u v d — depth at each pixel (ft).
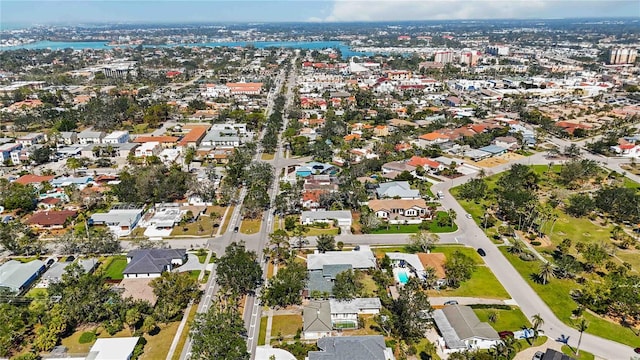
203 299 385.91
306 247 479.41
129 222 513.45
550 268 416.67
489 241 497.05
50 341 320.70
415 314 343.46
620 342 337.31
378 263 443.73
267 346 326.24
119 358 305.73
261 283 410.93
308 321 345.72
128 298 361.51
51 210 554.87
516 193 561.02
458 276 404.36
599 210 583.99
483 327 338.13
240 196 618.44
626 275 413.80
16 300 374.22
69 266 393.09
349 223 532.73
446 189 646.33
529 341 337.11
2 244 465.06
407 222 540.52
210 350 297.12
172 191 596.70
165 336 340.18
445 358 320.09
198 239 495.82
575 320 362.53
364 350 307.78
